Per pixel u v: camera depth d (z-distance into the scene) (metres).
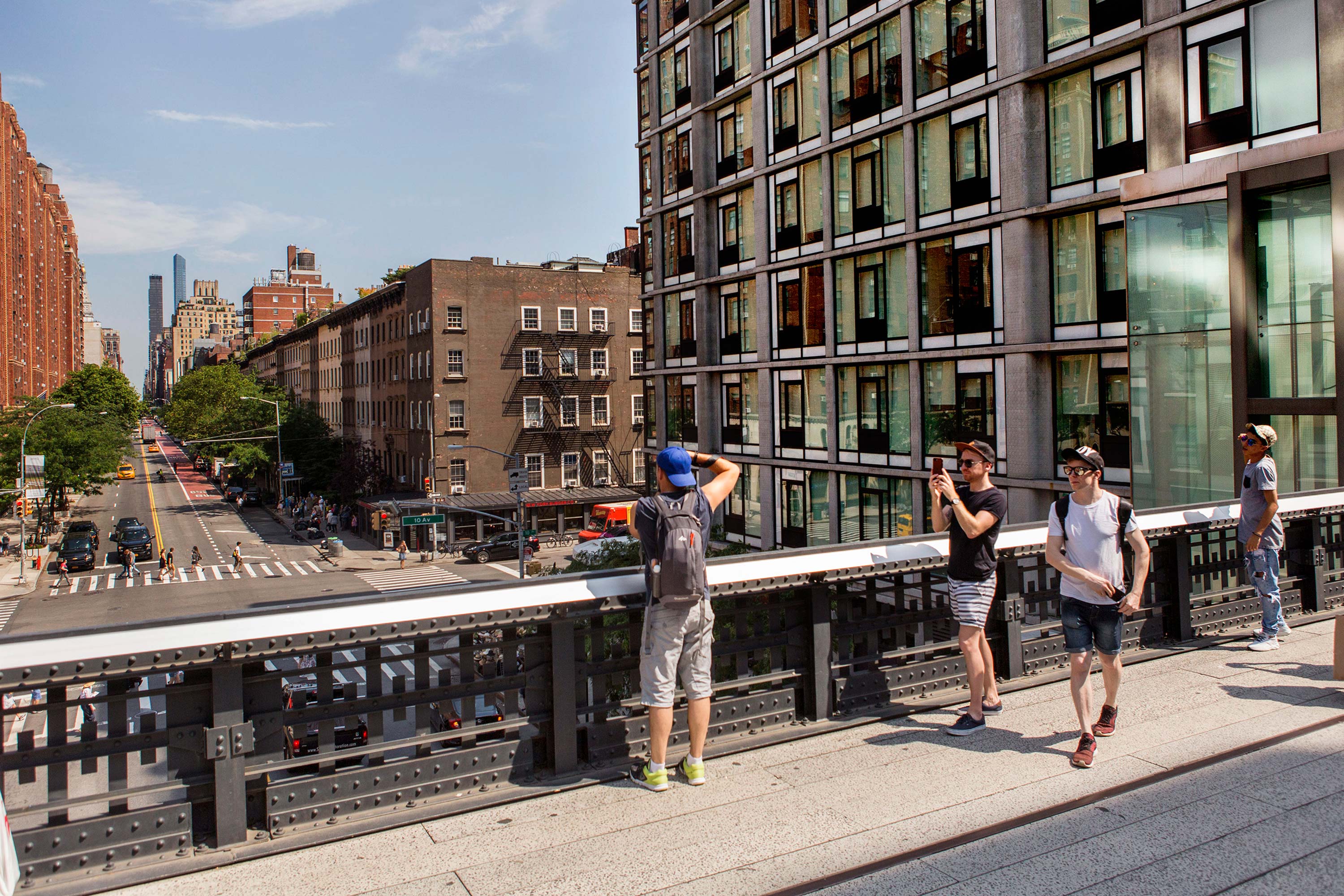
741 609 5.20
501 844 3.92
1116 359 19.56
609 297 63.06
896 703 5.80
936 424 23.84
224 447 87.50
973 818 4.14
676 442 35.78
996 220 21.55
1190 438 14.92
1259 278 13.98
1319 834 3.88
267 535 69.06
